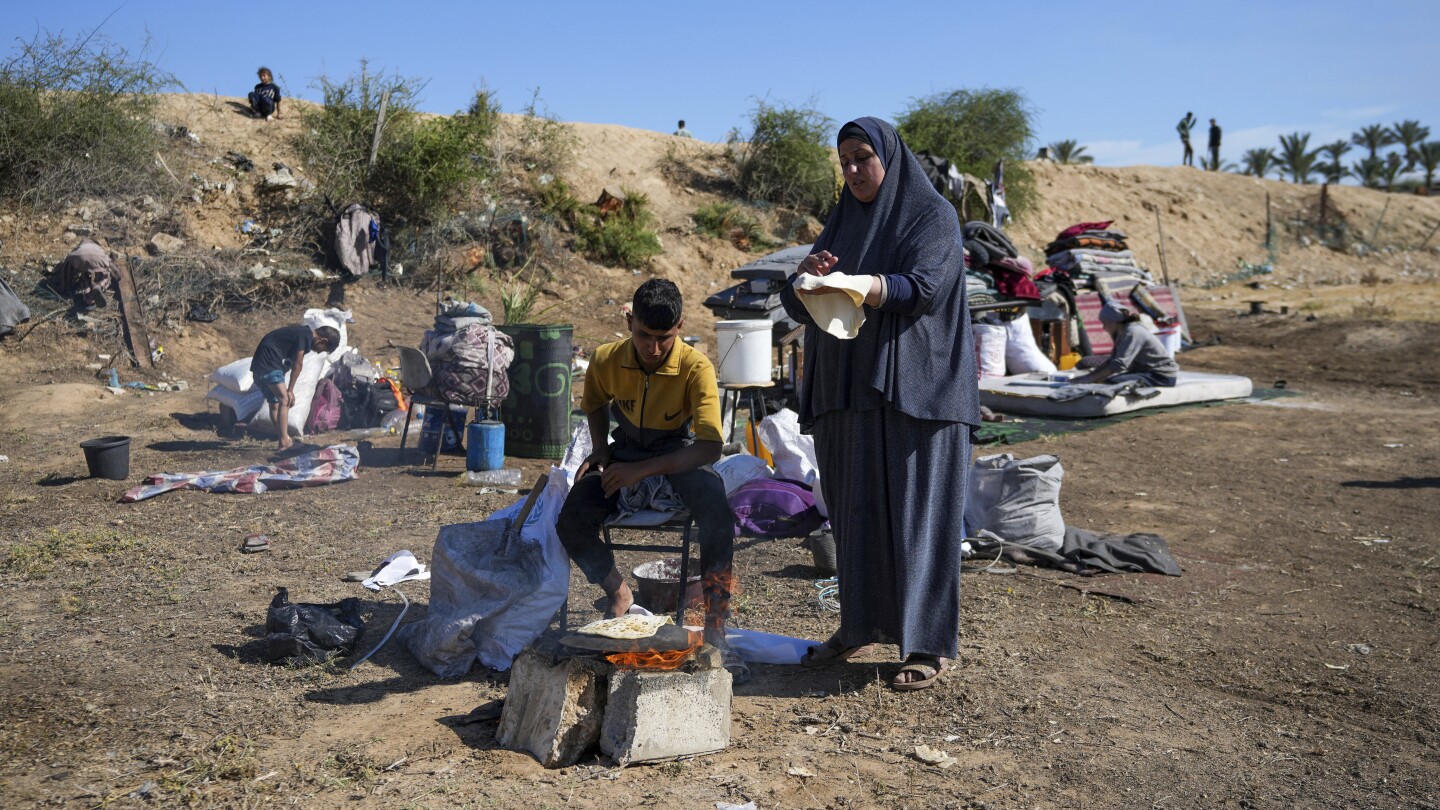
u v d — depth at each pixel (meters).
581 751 3.40
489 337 8.48
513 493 7.64
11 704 3.75
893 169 3.98
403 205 18.17
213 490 7.56
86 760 3.32
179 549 6.05
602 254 19.58
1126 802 3.13
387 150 18.03
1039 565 5.92
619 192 21.78
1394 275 36.56
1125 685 4.11
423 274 17.14
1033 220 30.69
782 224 23.17
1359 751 3.53
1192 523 7.10
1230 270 34.12
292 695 3.92
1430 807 3.12
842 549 4.09
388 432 10.22
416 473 8.32
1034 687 4.06
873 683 4.09
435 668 4.16
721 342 8.91
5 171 15.64
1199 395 13.00
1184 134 40.50
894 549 3.96
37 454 9.03
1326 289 31.84
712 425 4.09
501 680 4.09
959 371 3.93
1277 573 5.88
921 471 3.93
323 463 8.09
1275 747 3.55
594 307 17.92
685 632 3.51
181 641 4.49
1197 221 35.94
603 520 4.28
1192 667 4.36
